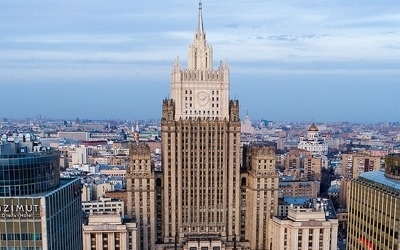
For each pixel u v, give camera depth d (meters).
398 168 194.75
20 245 161.88
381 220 183.00
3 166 166.62
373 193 189.88
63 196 181.50
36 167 174.25
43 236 161.88
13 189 168.50
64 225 182.62
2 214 160.00
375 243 188.12
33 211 160.62
